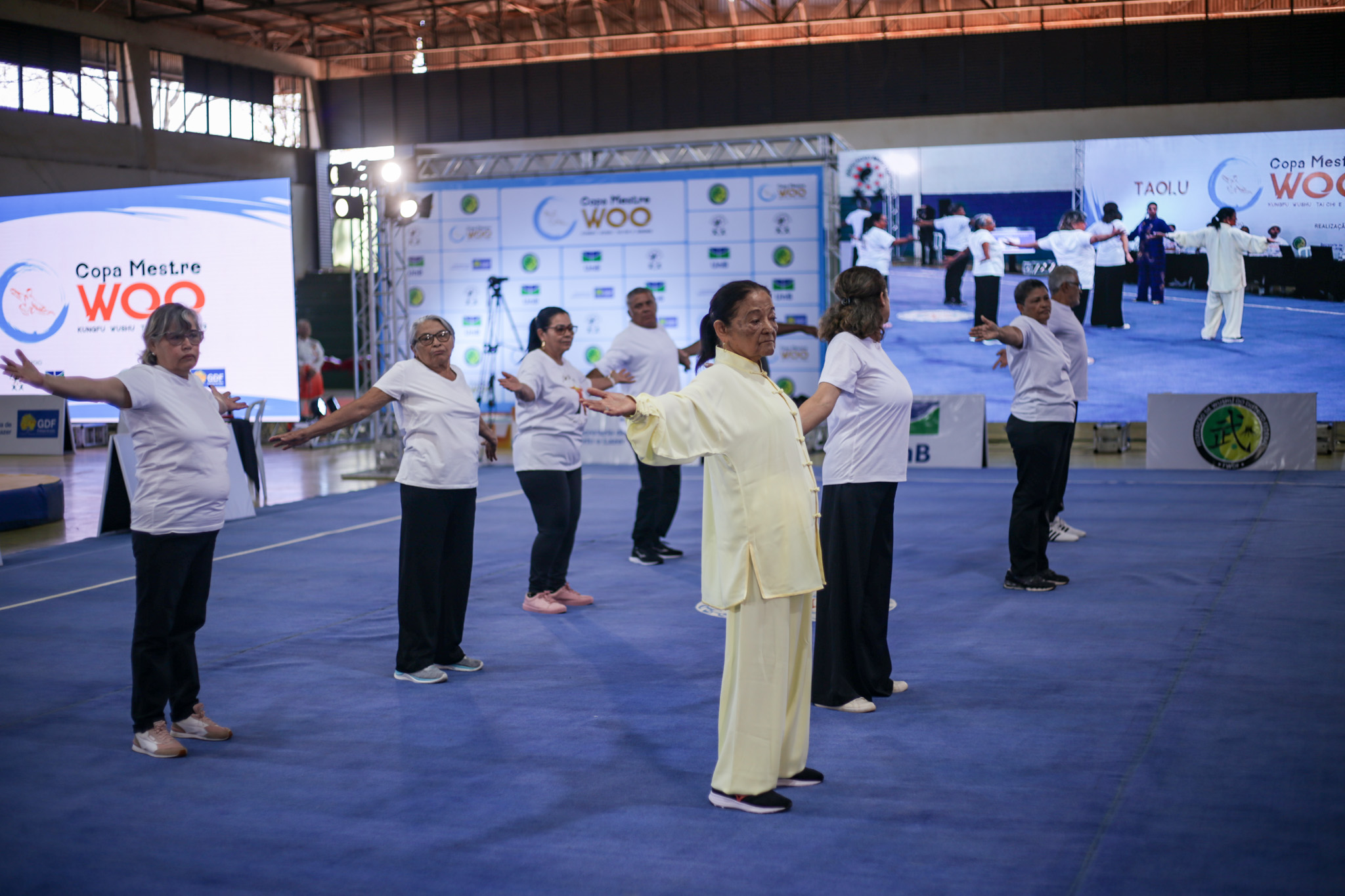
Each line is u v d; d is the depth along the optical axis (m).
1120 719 4.28
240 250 17.39
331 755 4.12
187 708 4.32
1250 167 14.57
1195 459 12.39
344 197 15.01
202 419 4.17
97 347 18.22
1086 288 15.31
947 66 20.23
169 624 4.16
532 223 15.82
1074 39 19.56
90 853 3.29
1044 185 15.39
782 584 3.39
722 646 5.62
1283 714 4.28
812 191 14.93
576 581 7.32
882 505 4.55
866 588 4.58
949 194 15.77
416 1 23.22
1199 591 6.44
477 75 23.25
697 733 4.29
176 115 22.36
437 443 5.04
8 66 19.62
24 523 10.34
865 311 4.47
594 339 15.77
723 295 3.39
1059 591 6.60
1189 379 14.99
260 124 24.03
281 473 14.53
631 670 5.21
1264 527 8.48
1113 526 8.79
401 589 5.09
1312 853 3.08
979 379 15.91
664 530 7.98
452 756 4.07
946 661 5.20
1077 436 16.88
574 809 3.55
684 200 15.28
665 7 23.00
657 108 21.89
